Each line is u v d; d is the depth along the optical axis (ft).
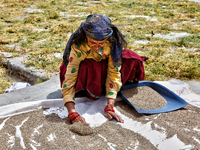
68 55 8.12
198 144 6.48
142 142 6.64
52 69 12.92
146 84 9.77
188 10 29.12
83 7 30.76
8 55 15.30
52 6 31.27
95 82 8.28
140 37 18.48
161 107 8.47
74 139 6.63
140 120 7.68
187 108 8.48
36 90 10.25
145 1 34.94
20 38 18.63
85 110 8.14
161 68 12.45
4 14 26.55
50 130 6.95
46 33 20.03
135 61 8.78
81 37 7.31
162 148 6.40
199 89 10.36
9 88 11.18
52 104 8.18
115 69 8.13
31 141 6.46
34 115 7.64
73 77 7.75
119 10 29.27
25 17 25.73
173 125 7.37
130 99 8.81
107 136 6.84
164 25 22.11
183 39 17.47
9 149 6.15
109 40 7.48
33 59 14.34
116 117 7.62
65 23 22.76
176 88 9.88
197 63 13.10
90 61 8.02
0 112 7.52
